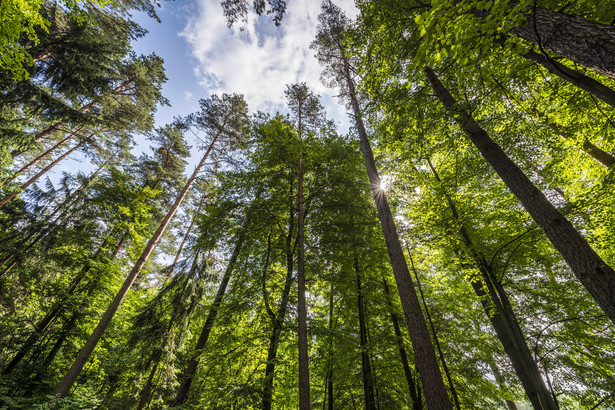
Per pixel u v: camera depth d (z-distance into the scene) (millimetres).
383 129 8039
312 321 7840
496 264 7340
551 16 3283
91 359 13148
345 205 9461
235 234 9242
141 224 14867
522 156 7285
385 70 6848
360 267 9789
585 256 3654
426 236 8883
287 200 9945
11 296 10312
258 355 8914
